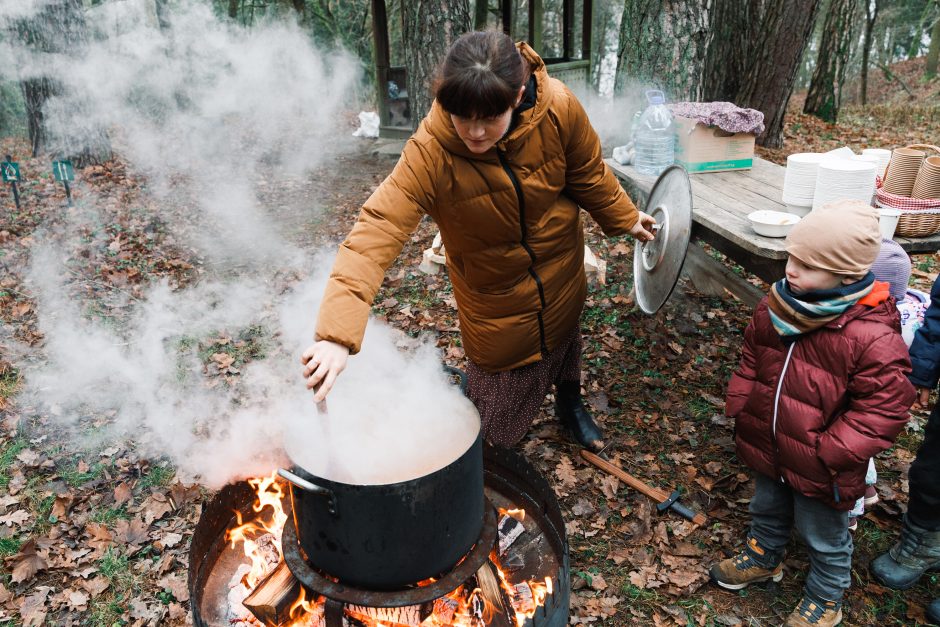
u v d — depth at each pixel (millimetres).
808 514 2145
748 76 8688
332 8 20547
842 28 11227
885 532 2664
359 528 1677
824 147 9422
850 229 1853
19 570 2637
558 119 2127
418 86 7125
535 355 2656
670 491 2945
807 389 2029
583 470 3057
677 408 3479
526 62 1951
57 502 2980
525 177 2139
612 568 2594
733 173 3947
